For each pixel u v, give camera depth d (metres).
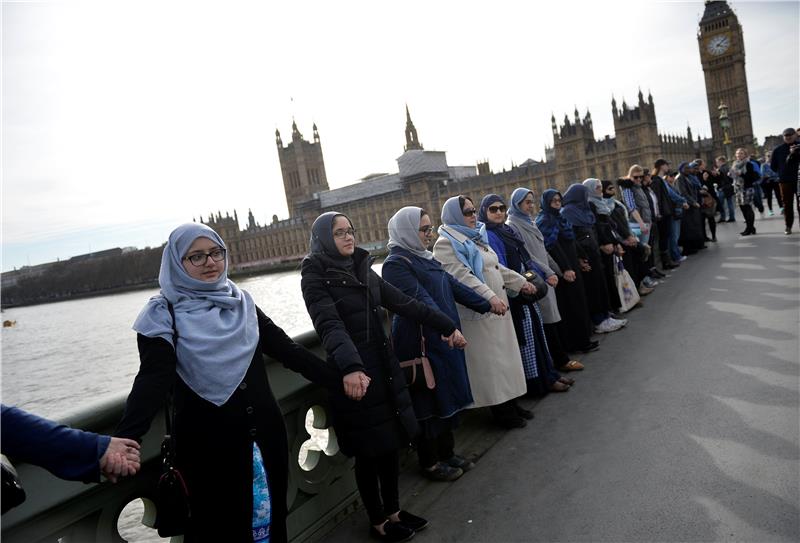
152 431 2.56
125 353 48.47
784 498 3.08
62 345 61.22
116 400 2.36
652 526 3.02
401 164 99.94
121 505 2.49
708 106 109.00
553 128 91.19
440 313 3.45
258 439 2.32
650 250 9.90
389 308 3.38
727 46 105.56
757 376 4.90
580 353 6.68
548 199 6.64
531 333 5.40
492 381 4.55
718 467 3.51
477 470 4.05
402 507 3.68
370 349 3.12
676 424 4.23
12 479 1.70
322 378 2.71
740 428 3.99
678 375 5.27
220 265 2.41
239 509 2.27
